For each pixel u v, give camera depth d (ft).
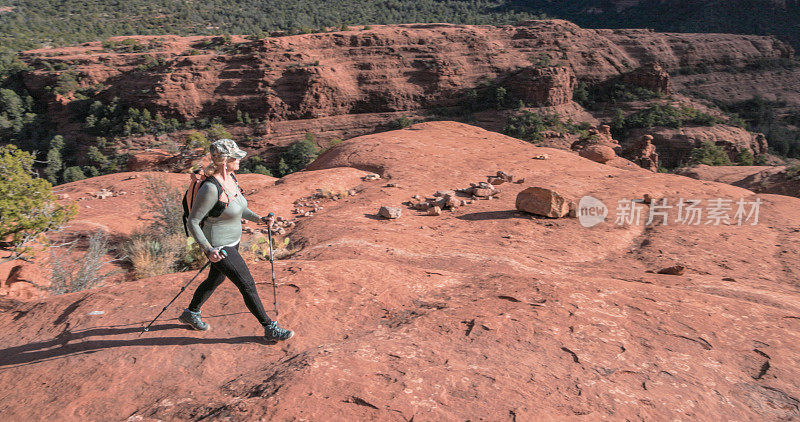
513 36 570.46
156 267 33.76
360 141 89.35
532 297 14.57
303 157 402.72
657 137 460.96
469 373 9.73
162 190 45.29
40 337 13.01
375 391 8.95
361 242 30.45
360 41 509.35
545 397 8.95
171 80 446.60
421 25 620.49
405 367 9.96
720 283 22.95
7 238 30.04
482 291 15.56
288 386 9.11
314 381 9.26
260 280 16.28
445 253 29.09
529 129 445.37
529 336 11.78
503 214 44.83
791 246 34.91
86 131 448.24
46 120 489.26
